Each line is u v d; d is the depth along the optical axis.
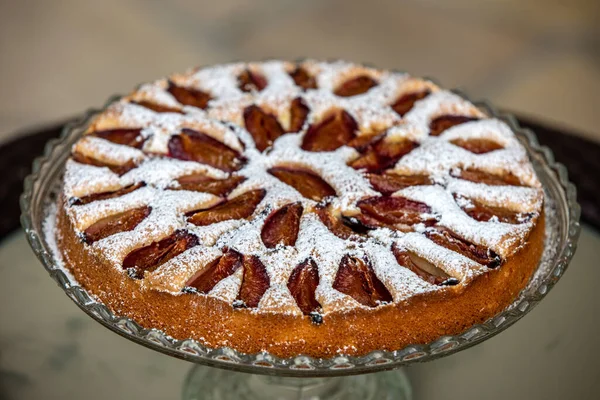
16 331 0.74
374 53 1.55
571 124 1.39
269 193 0.68
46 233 0.70
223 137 0.74
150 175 0.70
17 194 0.84
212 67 0.81
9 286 0.78
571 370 0.72
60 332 0.75
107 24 1.63
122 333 0.62
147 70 1.49
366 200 0.68
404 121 0.75
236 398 0.74
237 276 0.63
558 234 0.69
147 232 0.66
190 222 0.67
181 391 0.72
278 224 0.67
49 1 1.69
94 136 0.74
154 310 0.63
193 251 0.64
